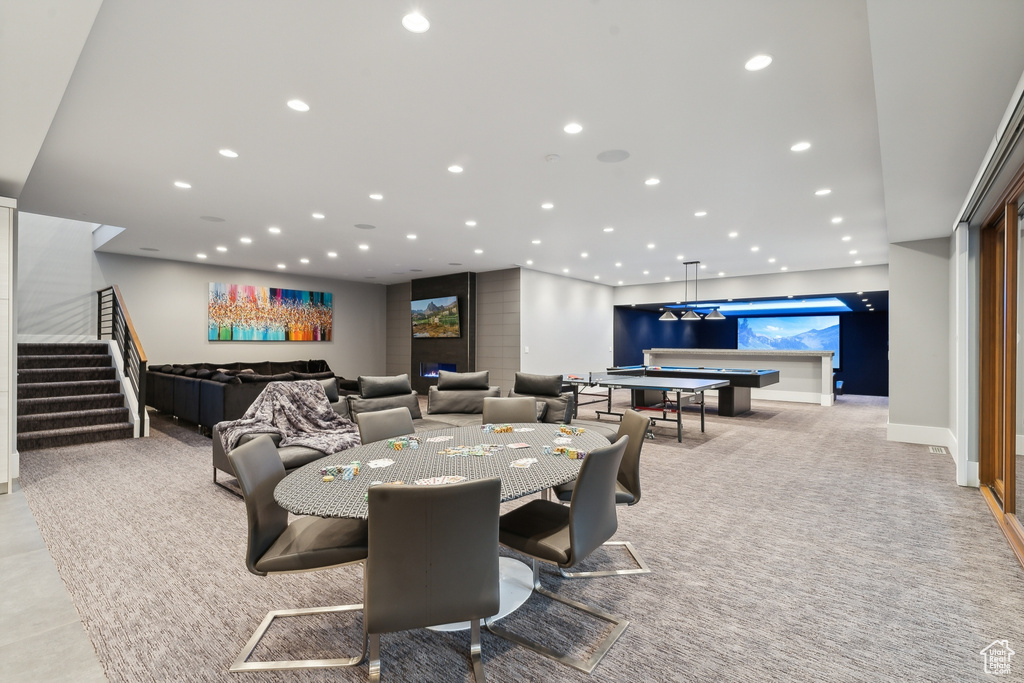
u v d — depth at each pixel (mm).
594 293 11297
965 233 3887
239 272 9156
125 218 5500
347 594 2223
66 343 6535
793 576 2361
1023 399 2949
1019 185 2742
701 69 2479
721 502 3441
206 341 8750
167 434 5844
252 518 1765
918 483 3908
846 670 1677
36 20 1823
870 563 2496
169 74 2533
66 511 3248
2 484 3613
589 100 2811
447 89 2689
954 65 1853
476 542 1486
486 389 5520
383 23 2123
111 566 2469
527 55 2367
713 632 1908
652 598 2162
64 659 1744
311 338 10195
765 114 2965
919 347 5285
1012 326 2971
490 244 6969
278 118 3035
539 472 1981
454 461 2180
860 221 5562
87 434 5332
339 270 9508
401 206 5012
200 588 2256
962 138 2514
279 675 1679
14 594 2193
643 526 2992
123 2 1962
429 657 1778
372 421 2930
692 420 7191
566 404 4797
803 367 9383
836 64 2416
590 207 5035
